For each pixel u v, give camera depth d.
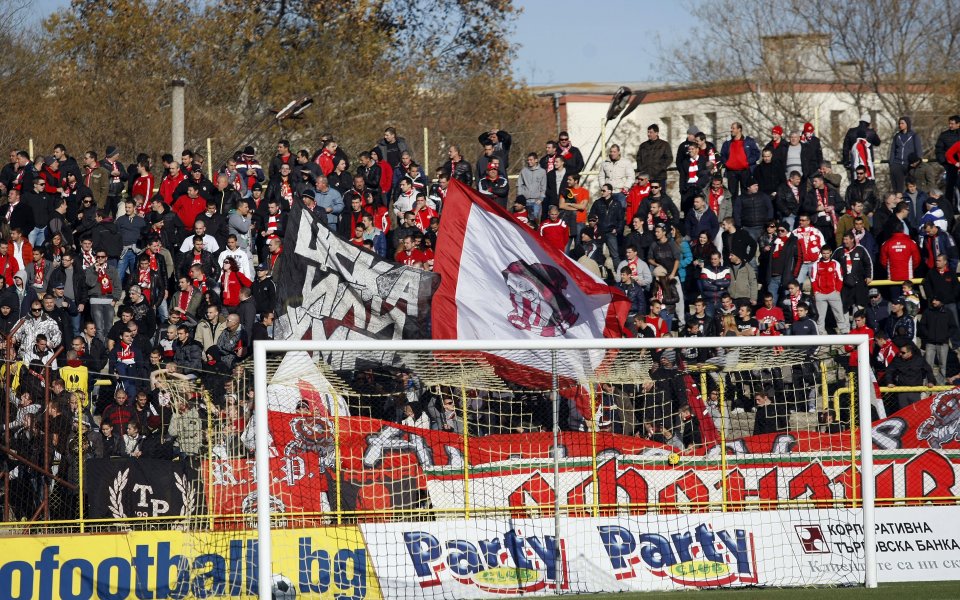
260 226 43.41
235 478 25.56
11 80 73.00
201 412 29.03
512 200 63.53
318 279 29.92
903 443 26.30
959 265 41.81
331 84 81.94
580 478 25.70
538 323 28.62
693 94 82.81
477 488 25.48
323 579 22.91
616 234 42.62
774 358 28.00
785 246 40.22
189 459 27.59
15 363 28.88
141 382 34.69
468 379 27.98
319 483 25.36
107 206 44.62
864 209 43.84
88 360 35.06
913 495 26.16
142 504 27.42
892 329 38.00
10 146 70.88
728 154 43.72
